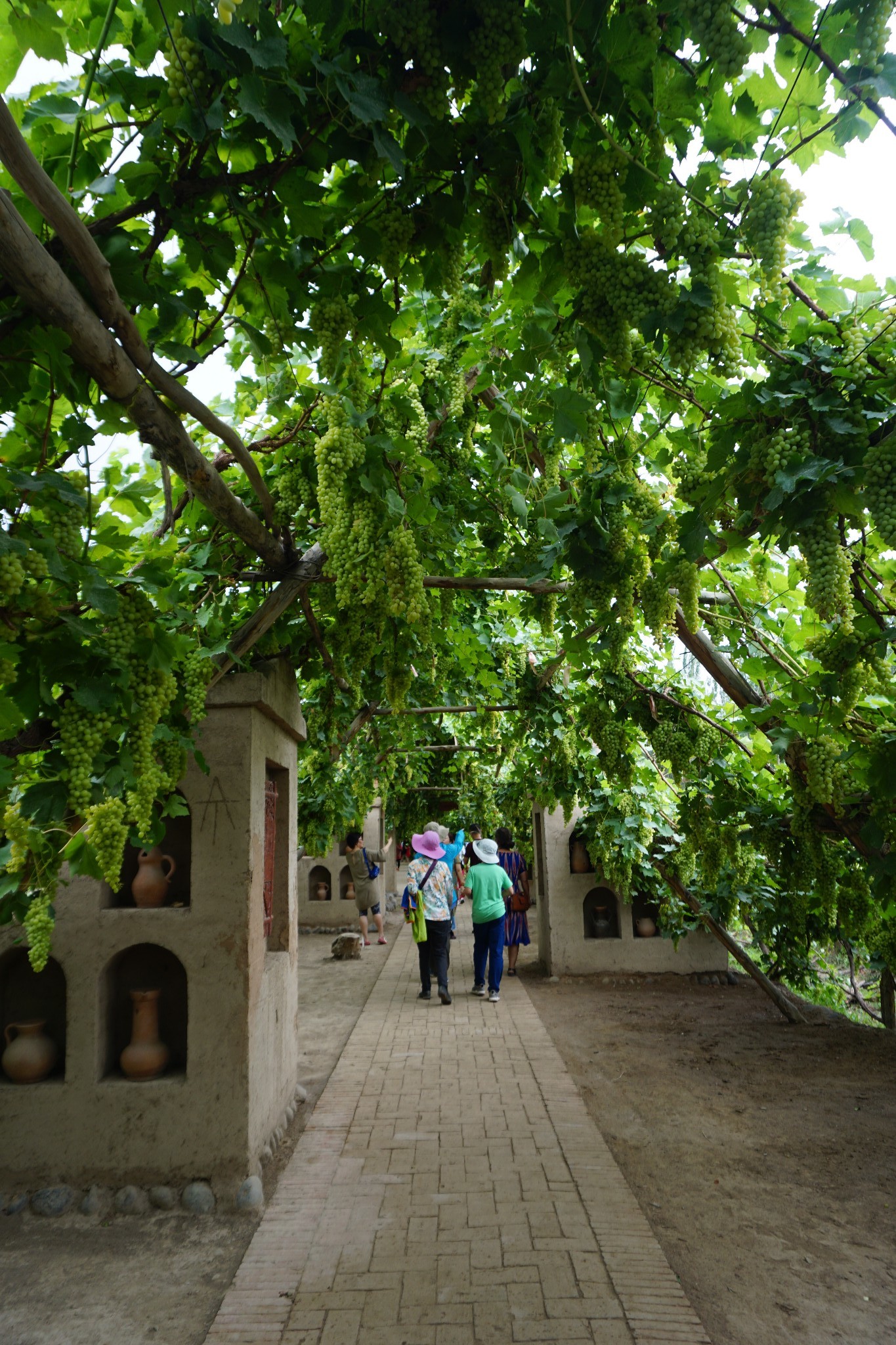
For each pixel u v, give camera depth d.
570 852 9.59
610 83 2.08
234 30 1.74
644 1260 3.33
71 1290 3.21
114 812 2.14
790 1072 5.93
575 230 2.29
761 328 2.87
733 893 7.54
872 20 1.89
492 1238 3.52
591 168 2.13
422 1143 4.56
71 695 2.09
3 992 4.45
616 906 9.78
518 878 9.93
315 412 3.91
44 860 2.46
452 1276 3.23
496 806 12.52
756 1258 3.40
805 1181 4.14
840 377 2.53
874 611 3.28
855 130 2.04
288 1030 5.02
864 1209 3.83
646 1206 3.87
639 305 2.17
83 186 2.10
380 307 2.60
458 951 11.95
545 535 3.91
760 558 5.11
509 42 1.99
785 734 4.27
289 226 2.44
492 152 2.27
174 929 4.09
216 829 4.17
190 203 2.12
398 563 2.63
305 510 3.76
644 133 2.16
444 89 2.12
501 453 4.18
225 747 4.23
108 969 4.22
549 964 9.66
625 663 5.81
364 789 8.90
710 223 2.12
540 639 8.16
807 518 2.50
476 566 6.41
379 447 2.76
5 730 2.18
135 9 1.93
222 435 2.58
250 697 4.23
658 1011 7.86
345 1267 3.31
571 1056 6.33
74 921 4.10
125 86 1.94
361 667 4.73
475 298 3.59
